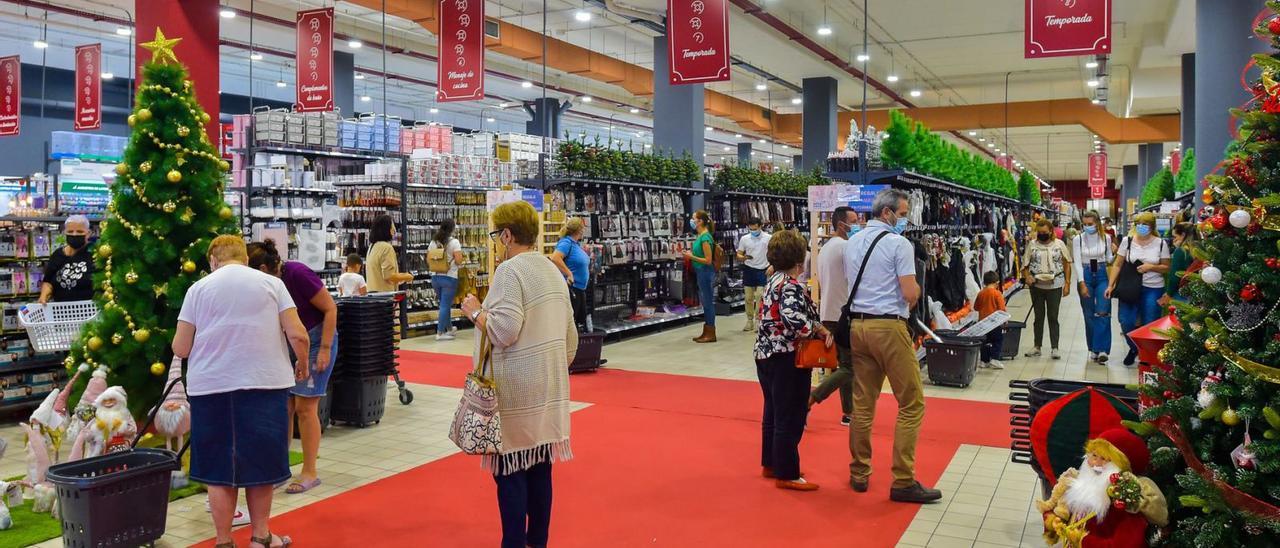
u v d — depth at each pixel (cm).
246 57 2164
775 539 398
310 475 476
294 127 1119
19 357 652
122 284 495
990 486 480
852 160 934
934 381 785
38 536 403
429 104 2956
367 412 623
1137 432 316
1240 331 284
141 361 497
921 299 802
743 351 1040
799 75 2173
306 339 383
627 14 1564
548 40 1812
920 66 2183
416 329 1185
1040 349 980
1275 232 280
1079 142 3550
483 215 1322
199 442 364
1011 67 2194
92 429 417
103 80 2262
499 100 2848
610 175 1160
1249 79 838
